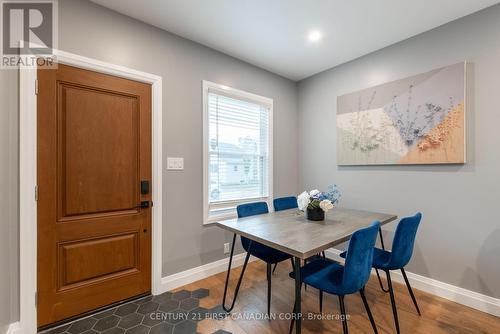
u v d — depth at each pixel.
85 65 1.85
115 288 2.02
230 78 2.81
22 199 1.58
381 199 2.64
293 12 2.04
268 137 3.27
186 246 2.42
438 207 2.22
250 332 1.70
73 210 1.82
